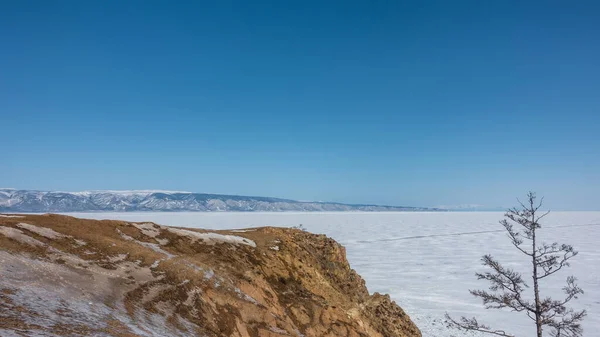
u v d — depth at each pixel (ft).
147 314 54.60
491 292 184.75
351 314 97.14
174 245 92.12
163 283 66.39
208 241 98.17
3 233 62.34
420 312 158.40
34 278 50.42
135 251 74.59
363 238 421.18
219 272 81.20
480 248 340.59
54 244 66.23
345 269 122.31
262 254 100.63
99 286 56.34
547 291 186.29
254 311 72.38
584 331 132.36
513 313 155.94
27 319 37.42
